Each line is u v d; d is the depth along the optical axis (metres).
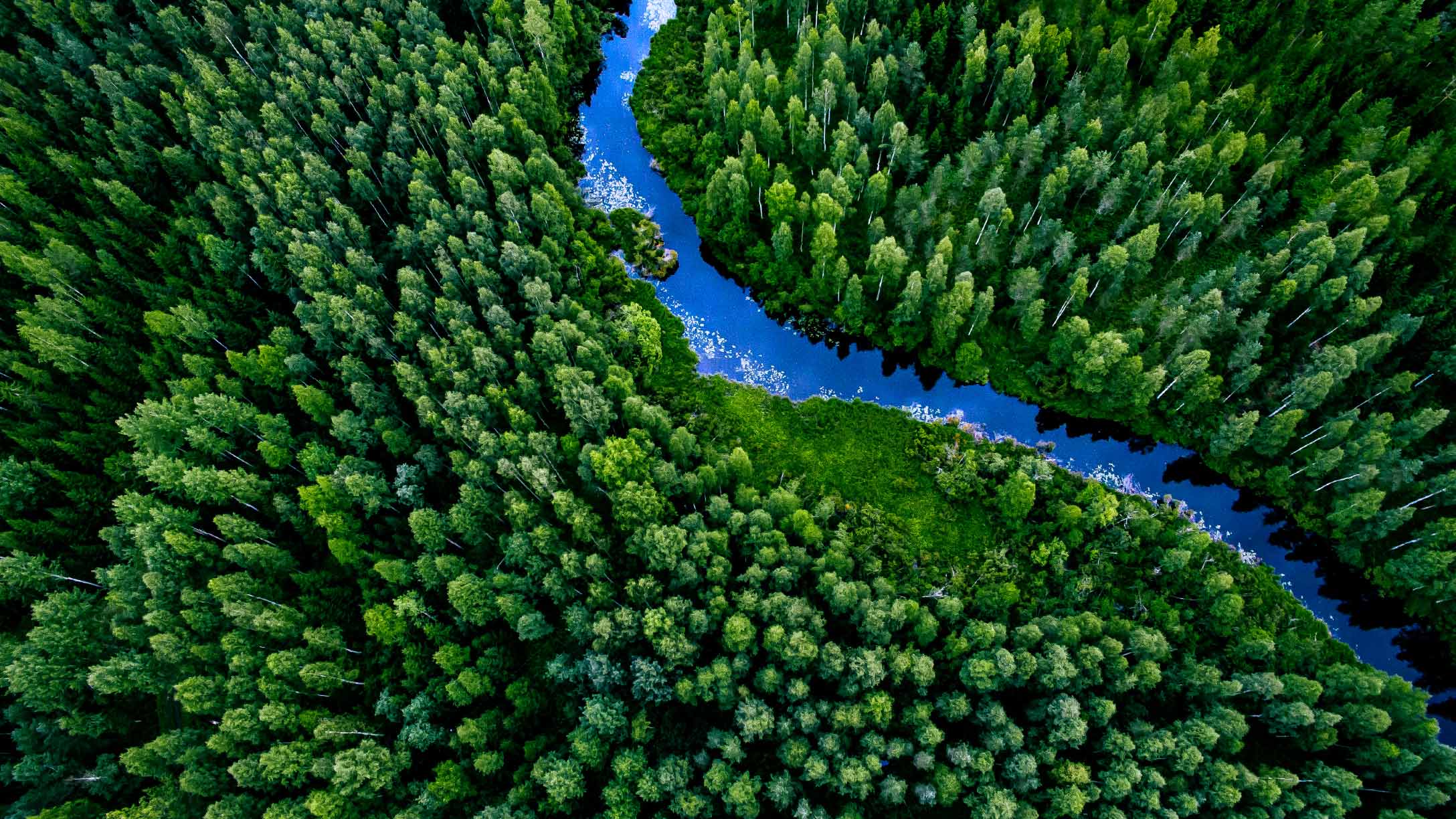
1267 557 84.12
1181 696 71.19
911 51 100.69
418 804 65.19
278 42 111.94
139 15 115.38
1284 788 65.38
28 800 66.38
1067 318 90.88
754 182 98.75
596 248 101.31
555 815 66.62
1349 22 97.19
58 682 69.38
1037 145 96.06
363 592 76.12
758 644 71.88
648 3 127.69
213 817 62.66
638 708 71.94
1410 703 66.44
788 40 117.00
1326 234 83.75
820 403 93.00
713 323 100.38
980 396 93.62
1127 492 87.00
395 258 96.06
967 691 70.88
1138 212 94.19
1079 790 63.38
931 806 69.31
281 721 67.44
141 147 99.12
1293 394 81.00
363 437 81.81
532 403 84.81
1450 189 90.00
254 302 93.12
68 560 77.94
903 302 89.94
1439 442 81.44
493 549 79.69
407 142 101.12
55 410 85.12
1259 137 92.00
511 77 106.50
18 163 97.06
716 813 67.31
